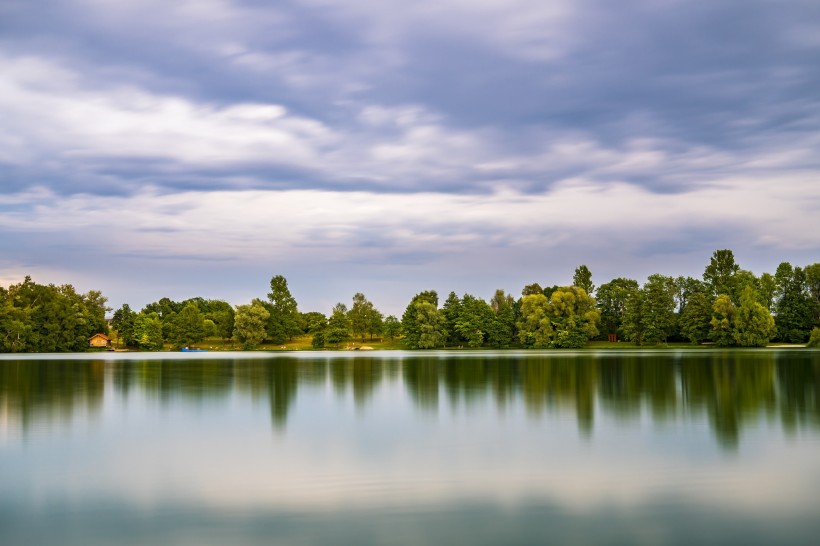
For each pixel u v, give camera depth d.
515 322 156.62
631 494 22.09
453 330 161.25
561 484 23.36
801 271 137.25
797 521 19.33
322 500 21.69
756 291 136.38
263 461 27.31
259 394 51.81
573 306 149.12
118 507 21.19
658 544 17.70
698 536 18.25
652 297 145.38
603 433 32.94
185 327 161.50
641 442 30.52
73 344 145.00
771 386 53.56
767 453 27.95
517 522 19.41
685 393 49.22
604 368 77.00
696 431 33.19
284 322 173.12
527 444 30.36
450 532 18.59
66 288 167.00
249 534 18.62
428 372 74.69
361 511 20.48
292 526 19.22
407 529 18.88
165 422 37.59
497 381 61.38
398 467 26.06
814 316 134.62
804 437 31.38
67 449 30.00
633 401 45.00
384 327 184.12
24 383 61.31
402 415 39.81
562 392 51.06
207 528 19.16
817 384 55.00
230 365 91.62
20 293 144.38
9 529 19.23
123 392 53.34
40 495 22.61
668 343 155.12
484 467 25.92
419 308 156.50
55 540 18.38
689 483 23.31
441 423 36.66
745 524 19.12
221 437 32.75
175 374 73.25
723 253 157.38
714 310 132.62
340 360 107.06
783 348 129.00
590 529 18.81
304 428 35.31
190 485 23.66
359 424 36.56
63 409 43.12
